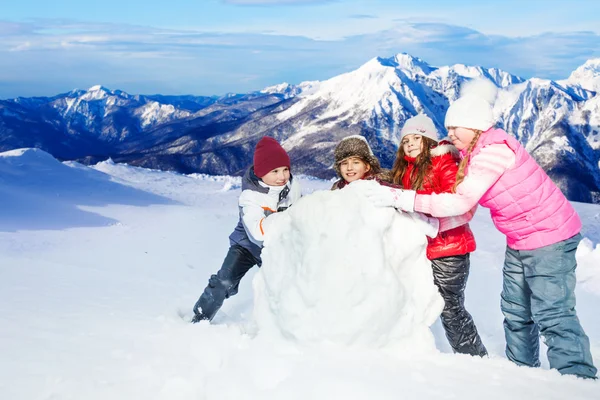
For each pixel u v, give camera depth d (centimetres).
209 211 1172
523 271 287
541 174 268
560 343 263
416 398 184
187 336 260
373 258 239
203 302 334
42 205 1091
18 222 905
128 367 215
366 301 233
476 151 270
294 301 243
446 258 290
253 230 303
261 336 254
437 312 267
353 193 256
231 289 338
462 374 214
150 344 248
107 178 1569
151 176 1781
